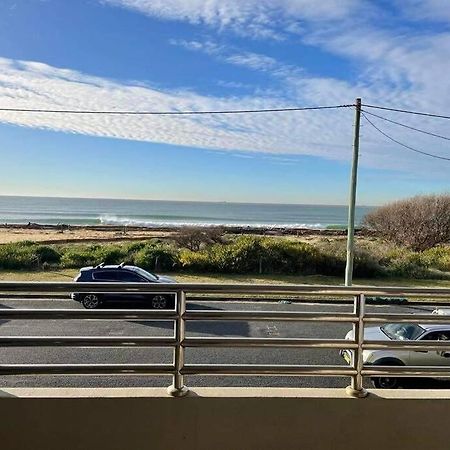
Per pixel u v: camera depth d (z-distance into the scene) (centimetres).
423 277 2095
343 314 241
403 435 235
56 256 2183
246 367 238
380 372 241
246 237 2377
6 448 226
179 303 234
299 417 232
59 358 714
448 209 2839
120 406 228
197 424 230
